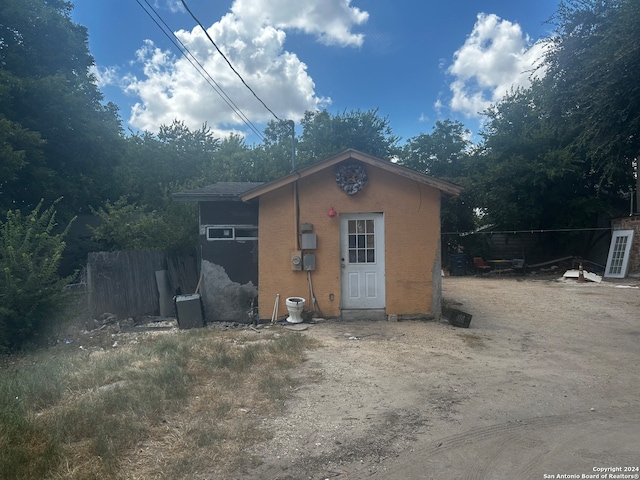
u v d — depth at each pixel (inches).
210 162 1138.7
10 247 288.0
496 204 842.2
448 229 960.9
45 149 632.4
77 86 686.5
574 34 371.6
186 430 159.8
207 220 392.2
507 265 879.7
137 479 128.0
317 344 290.8
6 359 264.4
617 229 758.5
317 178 368.8
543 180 789.9
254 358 251.0
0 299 278.7
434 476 136.1
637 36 301.1
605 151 360.8
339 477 134.7
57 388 192.1
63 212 649.6
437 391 208.7
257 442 153.9
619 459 146.3
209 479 130.7
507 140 845.8
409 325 350.0
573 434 165.6
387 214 366.0
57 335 310.5
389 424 172.2
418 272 366.0
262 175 862.5
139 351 263.7
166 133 1187.3
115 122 797.2
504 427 171.3
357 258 373.1
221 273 390.9
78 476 126.3
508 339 317.7
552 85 392.5
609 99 331.3
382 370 237.9
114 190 834.2
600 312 430.9
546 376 234.1
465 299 515.8
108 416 165.5
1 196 569.9
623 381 227.6
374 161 358.3
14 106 584.1
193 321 362.3
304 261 365.1
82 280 388.2
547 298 521.3
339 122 1032.8
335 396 199.8
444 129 1046.4
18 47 617.3
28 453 135.3
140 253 411.2
